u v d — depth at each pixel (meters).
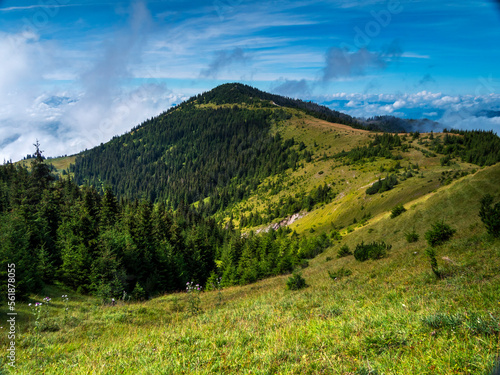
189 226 95.62
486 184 34.19
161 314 17.66
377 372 3.60
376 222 55.94
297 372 4.01
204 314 13.03
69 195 68.56
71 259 32.19
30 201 55.47
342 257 35.38
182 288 41.69
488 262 10.09
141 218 46.72
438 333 4.45
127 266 35.28
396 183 119.56
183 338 6.97
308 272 29.83
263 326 7.48
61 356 7.95
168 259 40.84
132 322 15.38
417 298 7.80
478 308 5.45
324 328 6.10
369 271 17.25
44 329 13.41
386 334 4.77
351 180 180.50
